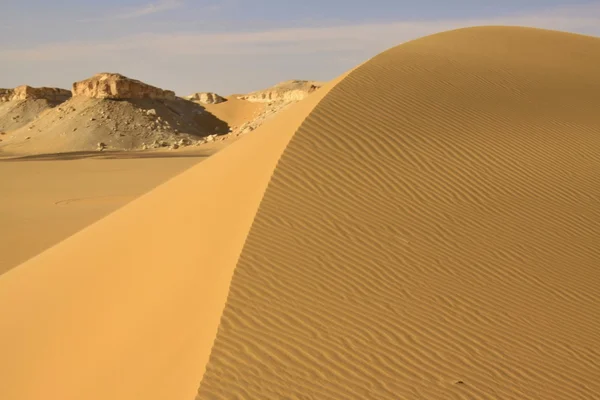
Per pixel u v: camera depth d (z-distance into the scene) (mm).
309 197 7980
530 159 10555
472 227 8164
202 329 5820
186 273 7289
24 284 10406
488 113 12086
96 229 12281
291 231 7238
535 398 5590
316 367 5453
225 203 8672
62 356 7230
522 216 8742
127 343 6508
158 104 100812
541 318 6688
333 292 6402
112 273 8891
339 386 5316
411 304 6477
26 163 50875
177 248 8305
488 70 14758
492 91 13453
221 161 11859
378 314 6223
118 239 10359
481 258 7570
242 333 5656
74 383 6414
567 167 10594
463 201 8742
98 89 96438
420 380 5539
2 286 10930
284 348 5578
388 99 11266
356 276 6707
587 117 13609
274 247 6898
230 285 6223
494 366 5879
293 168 8531
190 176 12328
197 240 8094
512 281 7273
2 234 20062
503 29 20672
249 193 8391
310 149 9055
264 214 7461
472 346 6070
